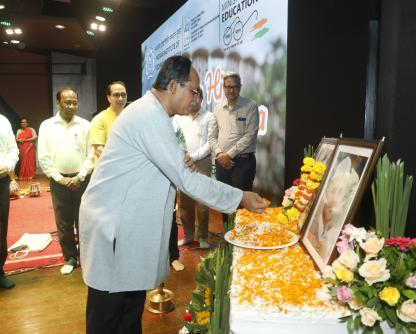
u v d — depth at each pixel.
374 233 0.95
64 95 2.73
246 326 0.85
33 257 3.25
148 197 1.21
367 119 2.51
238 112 3.04
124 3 6.20
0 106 10.30
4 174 2.46
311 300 0.90
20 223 4.51
